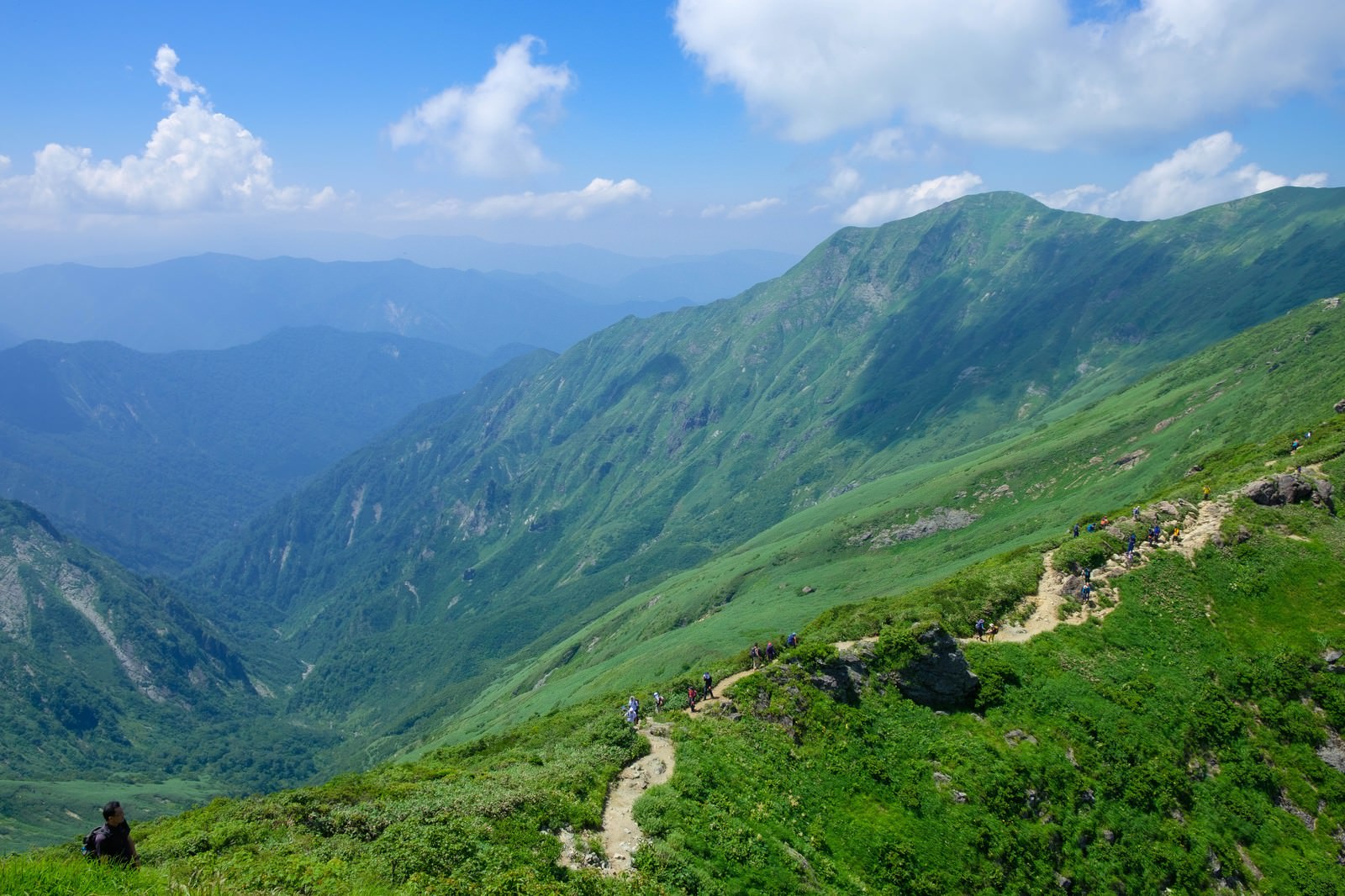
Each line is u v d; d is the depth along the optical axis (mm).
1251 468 84875
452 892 24812
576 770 37156
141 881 19922
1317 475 74812
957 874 38469
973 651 53969
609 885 27406
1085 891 40812
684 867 30094
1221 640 57625
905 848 38594
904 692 49719
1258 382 178375
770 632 164625
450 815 30594
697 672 60719
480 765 44062
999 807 42281
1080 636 56562
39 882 17719
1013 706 49625
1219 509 71438
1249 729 51844
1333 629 57969
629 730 42406
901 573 188875
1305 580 62062
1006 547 172000
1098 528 72312
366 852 28094
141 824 36594
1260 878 44344
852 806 40531
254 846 28719
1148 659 55344
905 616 57281
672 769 38844
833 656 49000
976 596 62156
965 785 42875
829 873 34844
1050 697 50562
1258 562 63938
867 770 42906
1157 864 42844
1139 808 45375
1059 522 175625
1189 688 53406
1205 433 172125
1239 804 47375
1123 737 48812
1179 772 47406
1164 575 63156
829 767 42500
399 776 42656
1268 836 46219
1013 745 46812
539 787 34375
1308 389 149125
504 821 30406
